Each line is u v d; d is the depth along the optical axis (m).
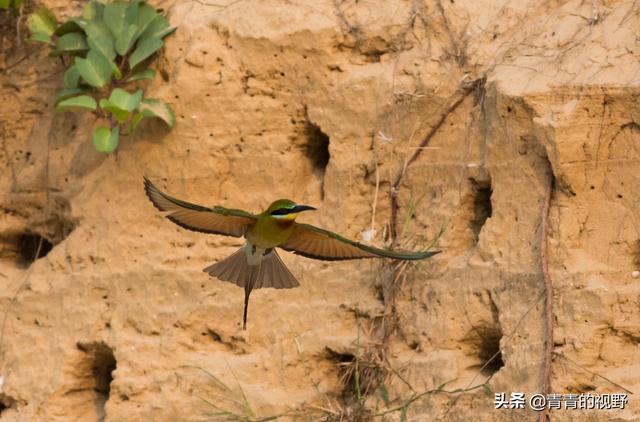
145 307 13.59
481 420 11.31
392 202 12.64
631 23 11.70
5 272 14.91
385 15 13.12
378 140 12.80
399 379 12.05
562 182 11.30
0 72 15.10
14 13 15.11
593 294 10.92
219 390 12.92
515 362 11.18
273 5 13.60
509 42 12.32
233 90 13.55
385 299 12.37
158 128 13.73
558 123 11.23
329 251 9.05
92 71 13.62
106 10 13.84
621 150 11.17
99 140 13.49
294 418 12.46
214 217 8.91
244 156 13.52
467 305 11.78
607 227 11.15
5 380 14.10
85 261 14.02
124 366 13.40
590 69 11.45
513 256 11.53
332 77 13.22
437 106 12.48
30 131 14.91
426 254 8.51
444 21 12.78
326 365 12.66
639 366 10.73
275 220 8.90
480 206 12.23
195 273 13.48
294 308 12.89
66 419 13.82
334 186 13.02
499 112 11.79
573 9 12.20
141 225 13.86
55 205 14.59
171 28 13.79
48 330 14.07
